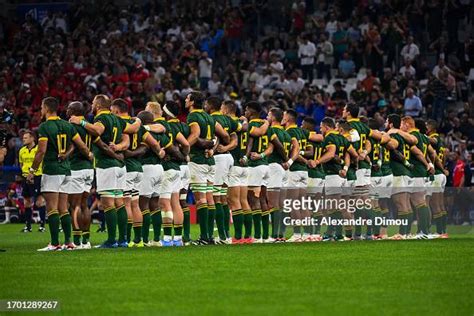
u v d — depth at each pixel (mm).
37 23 117312
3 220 86875
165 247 50469
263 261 42000
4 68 110188
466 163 83875
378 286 33844
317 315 27812
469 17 105875
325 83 102875
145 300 30750
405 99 93562
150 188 51250
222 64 107750
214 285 34031
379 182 58688
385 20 102188
